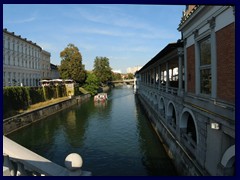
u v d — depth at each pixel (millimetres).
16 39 42562
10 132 25625
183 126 14070
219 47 9016
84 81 72062
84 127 29000
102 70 99562
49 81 52812
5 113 27359
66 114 38938
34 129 28328
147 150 19219
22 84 44906
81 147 21062
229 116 7766
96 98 56469
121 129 27250
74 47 64500
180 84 15773
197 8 10734
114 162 16938
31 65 50031
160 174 14742
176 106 15578
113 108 44688
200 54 11680
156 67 29609
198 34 11570
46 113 36469
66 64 63625
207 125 9852
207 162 9781
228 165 8016
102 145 21266
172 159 15242
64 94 54562
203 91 11312
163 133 19266
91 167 16203
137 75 68875
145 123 30219
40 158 4449
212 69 9578
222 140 8383
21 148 4664
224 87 8562
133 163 16562
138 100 57406
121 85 143250
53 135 25562
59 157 18891
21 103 32344
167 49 17078
